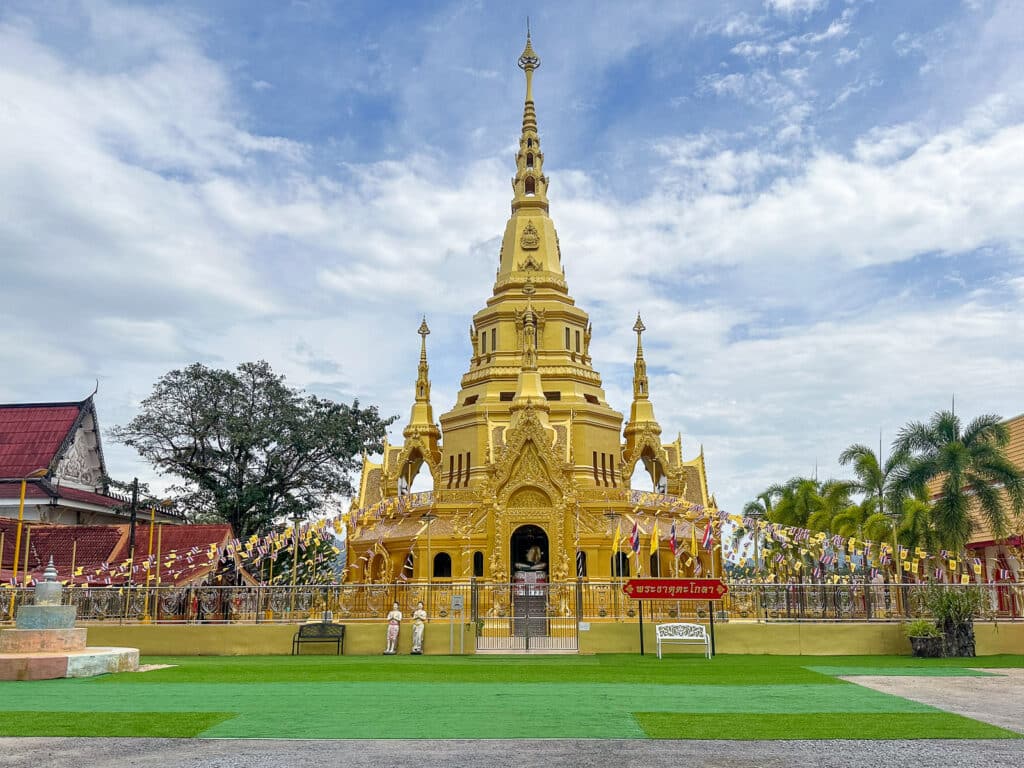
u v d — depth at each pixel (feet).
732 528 159.22
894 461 169.78
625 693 79.41
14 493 214.69
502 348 213.66
